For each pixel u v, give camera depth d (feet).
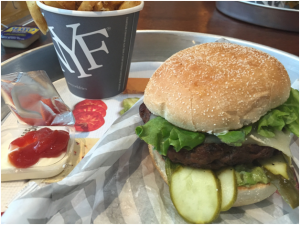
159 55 1.12
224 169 0.54
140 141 0.71
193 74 0.51
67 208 0.51
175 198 0.53
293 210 0.55
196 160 0.50
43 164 0.59
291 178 0.52
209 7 1.90
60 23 0.67
